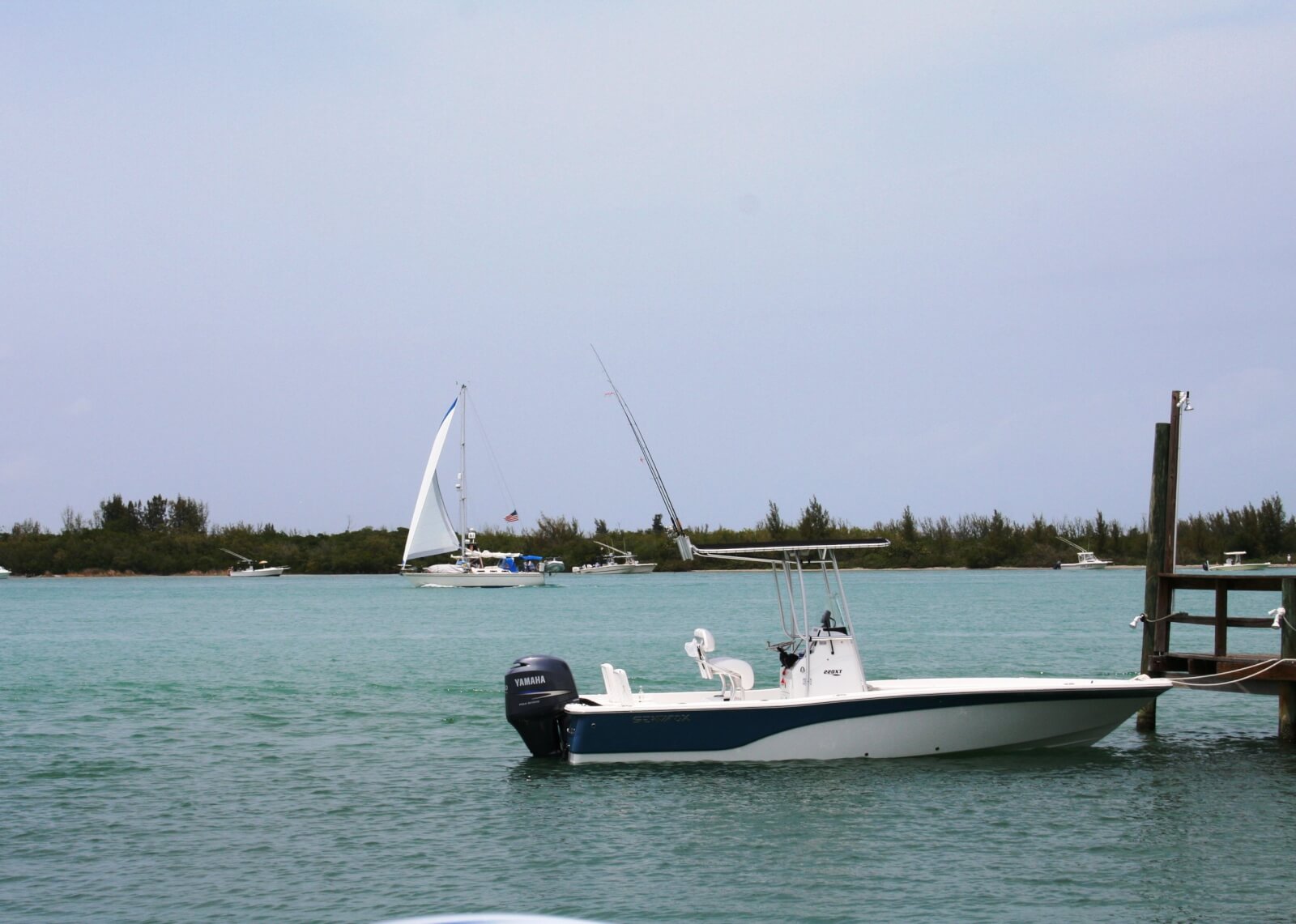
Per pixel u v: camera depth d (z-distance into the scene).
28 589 131.88
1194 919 12.10
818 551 18.70
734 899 12.76
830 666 18.30
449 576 108.75
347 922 12.23
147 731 23.55
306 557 174.88
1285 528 133.38
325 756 20.53
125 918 12.38
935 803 16.19
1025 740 18.55
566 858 14.13
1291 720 19.95
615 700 18.94
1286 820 15.31
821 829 15.05
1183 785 17.16
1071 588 103.81
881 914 12.29
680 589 112.81
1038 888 12.95
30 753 21.08
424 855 14.36
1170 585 20.94
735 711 17.80
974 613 64.31
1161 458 20.98
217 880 13.52
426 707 26.77
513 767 19.25
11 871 13.88
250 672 35.72
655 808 16.08
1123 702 18.67
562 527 166.00
